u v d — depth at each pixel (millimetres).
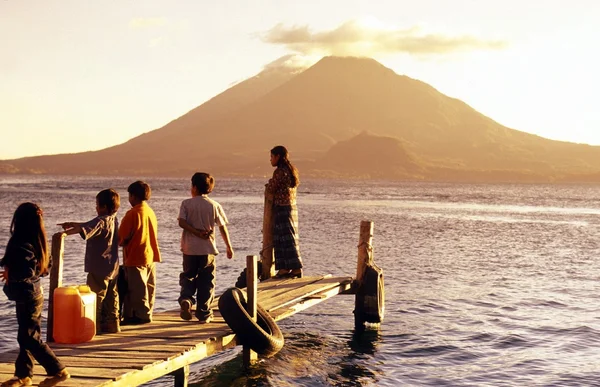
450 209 82375
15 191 123625
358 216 61812
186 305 9328
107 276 8625
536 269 24953
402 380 10250
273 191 12969
